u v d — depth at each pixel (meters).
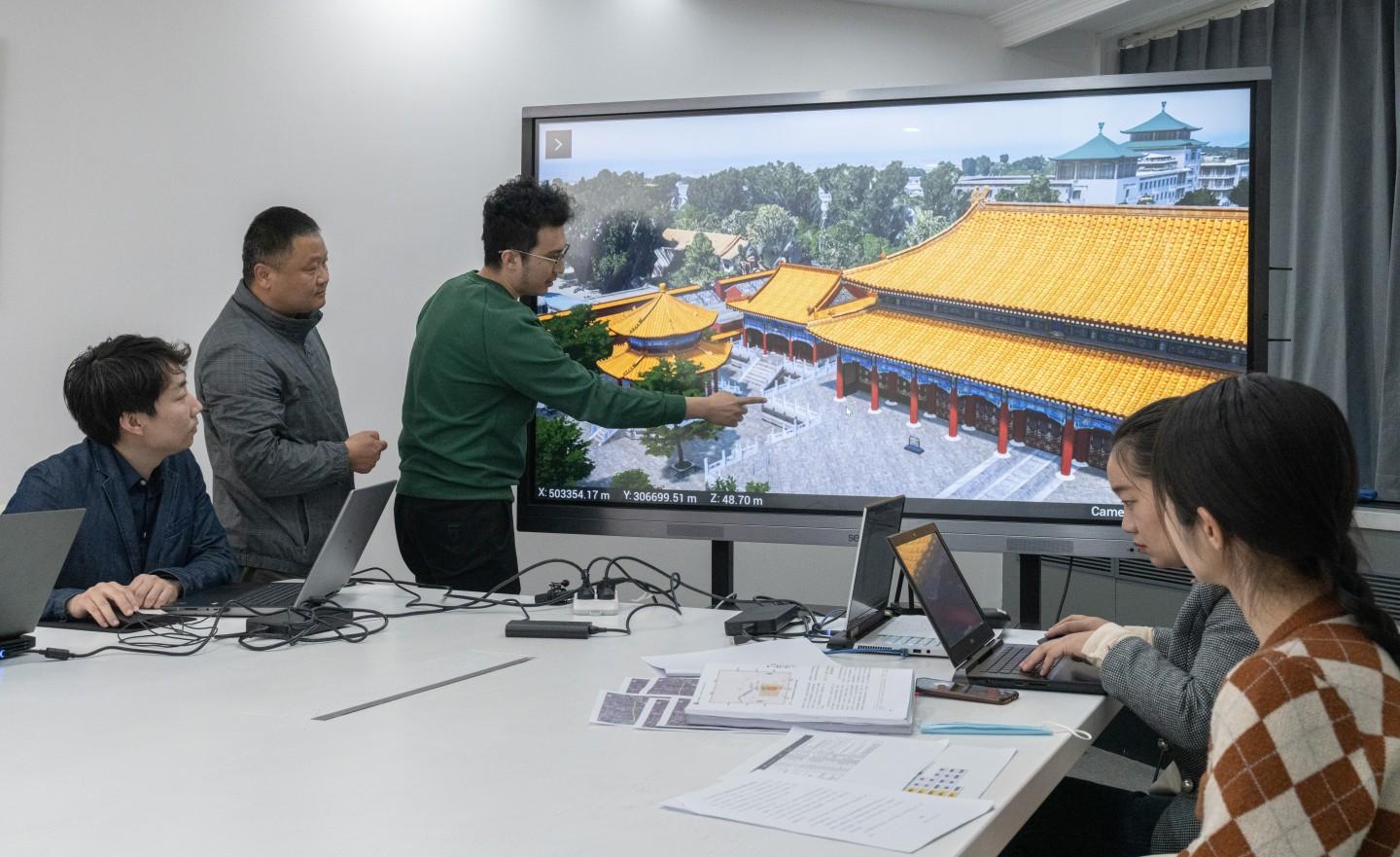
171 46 3.89
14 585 1.81
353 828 1.09
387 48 4.14
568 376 2.73
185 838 1.06
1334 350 4.14
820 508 3.18
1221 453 1.02
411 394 2.88
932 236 3.13
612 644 1.99
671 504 3.25
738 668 1.59
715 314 3.25
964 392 3.11
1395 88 3.93
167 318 3.93
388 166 4.15
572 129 3.31
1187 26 4.83
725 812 1.13
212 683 1.69
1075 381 3.04
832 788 1.21
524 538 4.32
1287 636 1.00
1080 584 4.30
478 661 1.84
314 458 2.66
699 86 4.52
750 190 3.22
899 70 4.80
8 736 1.40
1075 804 1.88
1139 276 3.00
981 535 3.08
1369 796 0.90
